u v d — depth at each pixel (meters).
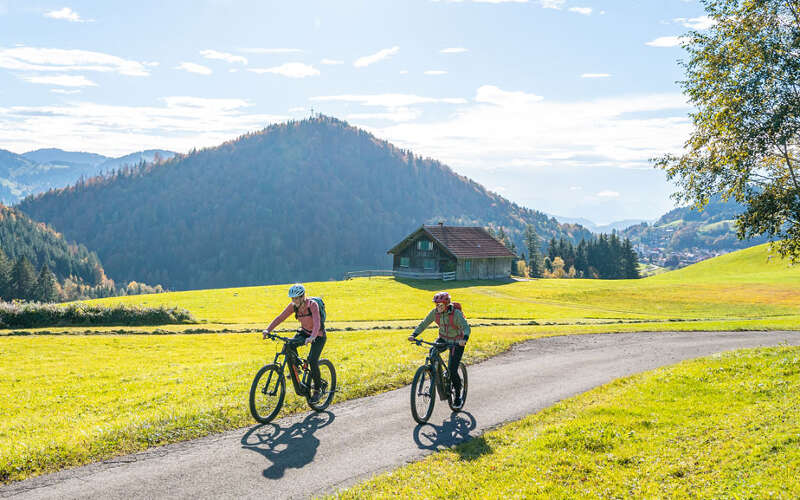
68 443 8.73
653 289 65.38
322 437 9.48
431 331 24.97
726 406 10.45
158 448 8.87
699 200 20.17
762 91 17.84
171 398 12.00
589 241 177.50
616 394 12.16
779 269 85.12
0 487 7.40
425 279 73.50
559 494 6.98
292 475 7.88
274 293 56.81
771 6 18.22
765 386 11.48
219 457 8.51
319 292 57.69
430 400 10.48
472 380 14.20
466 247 78.69
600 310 51.25
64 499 7.06
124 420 10.11
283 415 10.65
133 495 7.19
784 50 17.73
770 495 6.39
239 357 22.88
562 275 159.38
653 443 8.68
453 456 8.52
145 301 49.66
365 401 11.84
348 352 17.72
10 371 18.12
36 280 150.25
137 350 24.25
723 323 32.34
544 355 18.62
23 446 8.63
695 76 19.78
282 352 10.25
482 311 47.53
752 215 18.94
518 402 11.94
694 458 7.93
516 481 7.45
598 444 8.70
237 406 10.84
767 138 17.81
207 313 42.59
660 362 17.53
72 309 32.78
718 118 18.56
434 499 6.94
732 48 18.80
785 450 7.61
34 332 29.19
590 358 18.16
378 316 42.66
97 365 19.92
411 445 9.13
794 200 17.92
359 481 7.67
